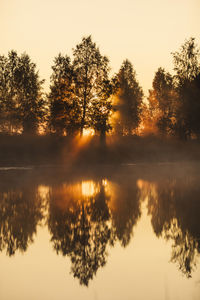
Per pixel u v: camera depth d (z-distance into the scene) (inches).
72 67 2201.0
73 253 371.9
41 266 334.3
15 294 273.1
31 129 2324.1
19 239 423.5
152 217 536.7
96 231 457.4
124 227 476.7
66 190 841.5
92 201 684.7
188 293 271.9
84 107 2151.8
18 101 2384.4
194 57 2437.3
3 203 665.0
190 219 520.1
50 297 267.7
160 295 269.0
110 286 286.7
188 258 350.6
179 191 816.9
